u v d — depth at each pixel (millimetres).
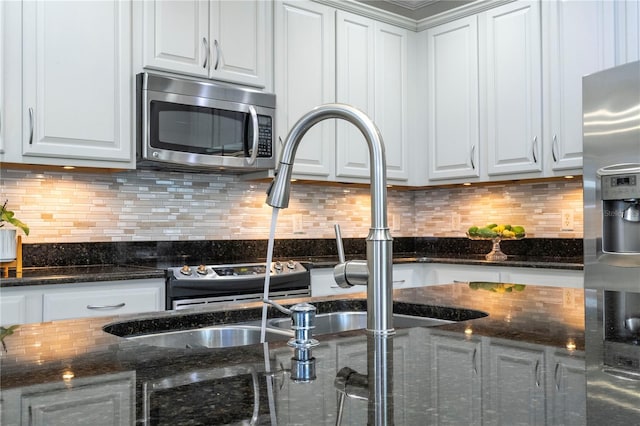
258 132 3268
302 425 510
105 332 1043
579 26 3312
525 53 3582
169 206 3414
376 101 3965
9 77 2561
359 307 1572
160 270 2748
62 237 3021
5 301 2326
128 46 2900
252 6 3355
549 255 3850
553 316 1158
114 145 2850
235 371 719
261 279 2979
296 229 3955
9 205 2863
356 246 4285
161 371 723
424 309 1401
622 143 2758
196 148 3045
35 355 829
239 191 3709
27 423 524
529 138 3555
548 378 670
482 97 3814
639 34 3053
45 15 2660
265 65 3412
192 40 3104
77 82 2740
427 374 695
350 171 3805
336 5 3756
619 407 553
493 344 875
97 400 597
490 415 535
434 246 4543
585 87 2945
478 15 3846
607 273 2809
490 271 3496
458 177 3951
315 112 1035
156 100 2906
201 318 1339
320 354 813
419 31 4223
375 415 538
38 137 2627
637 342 887
